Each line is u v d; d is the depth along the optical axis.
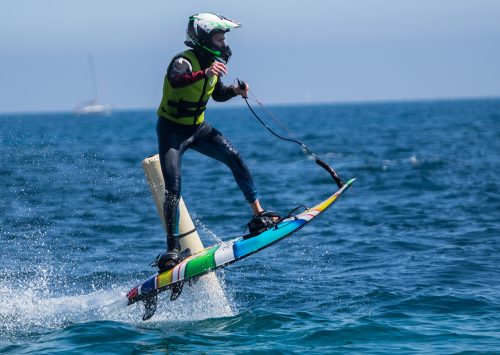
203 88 30.02
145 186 84.06
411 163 115.94
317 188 86.06
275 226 30.77
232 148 31.45
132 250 49.72
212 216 64.38
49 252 48.78
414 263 44.59
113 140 199.75
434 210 66.88
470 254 46.84
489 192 79.06
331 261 45.88
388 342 28.89
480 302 34.88
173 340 29.59
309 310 34.50
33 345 29.34
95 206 68.69
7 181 84.62
